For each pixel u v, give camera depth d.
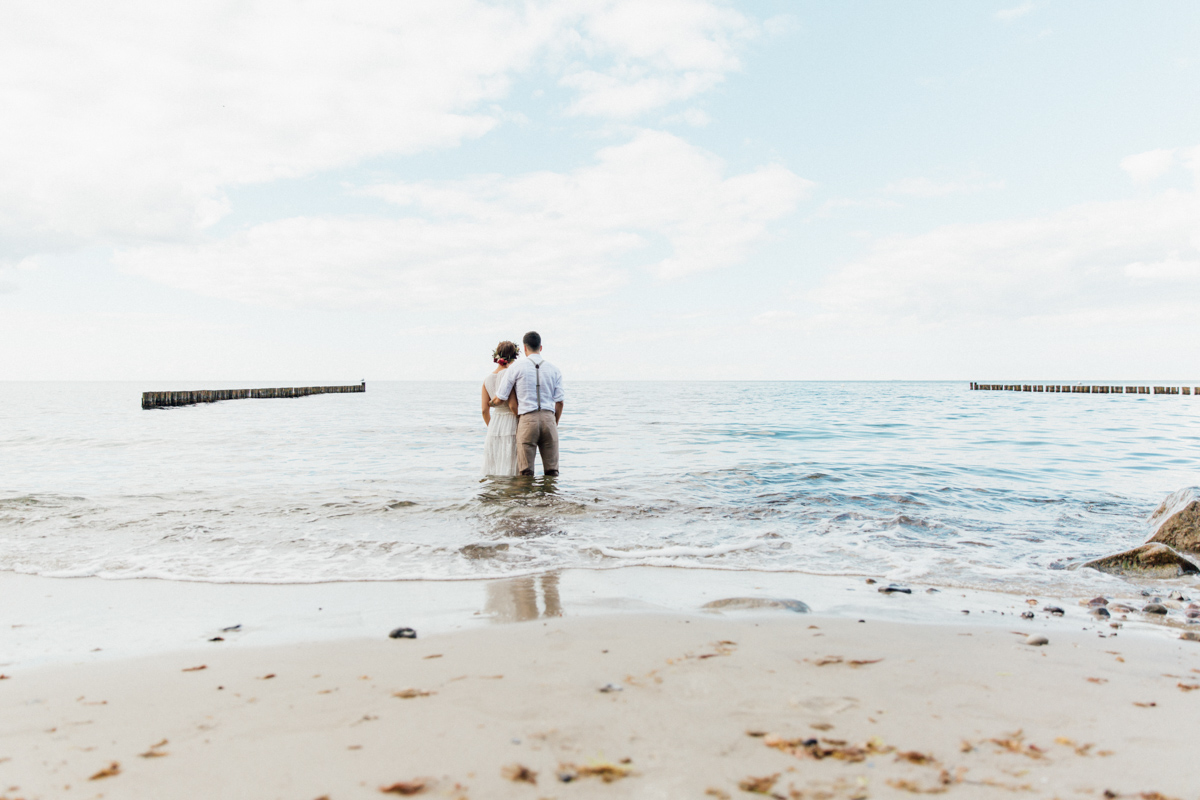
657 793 1.62
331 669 2.55
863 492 7.41
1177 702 2.26
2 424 19.72
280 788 1.66
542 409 7.88
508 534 5.39
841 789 1.65
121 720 2.09
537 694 2.27
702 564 4.54
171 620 3.27
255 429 17.53
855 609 3.49
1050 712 2.16
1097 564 4.50
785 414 25.39
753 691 2.30
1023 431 17.11
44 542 5.05
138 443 13.37
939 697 2.28
